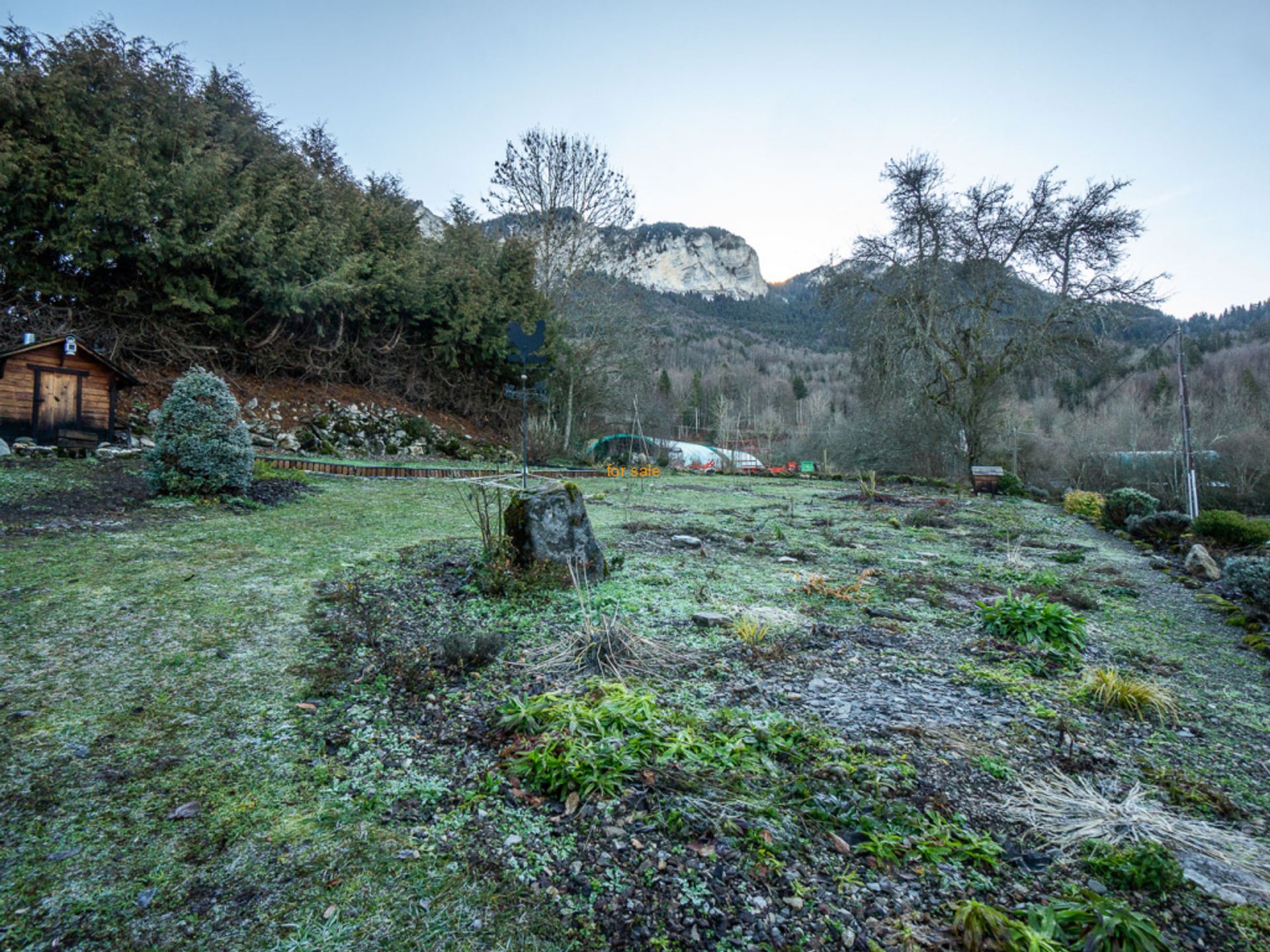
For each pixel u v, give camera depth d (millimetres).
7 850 1814
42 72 10070
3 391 8211
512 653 3510
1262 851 2047
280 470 9438
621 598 4656
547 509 5055
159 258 10633
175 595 4137
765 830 1999
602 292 21141
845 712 2961
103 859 1800
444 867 1830
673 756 2367
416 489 9625
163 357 11406
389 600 4328
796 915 1678
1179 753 2762
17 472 7207
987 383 18844
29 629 3441
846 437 24094
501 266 18766
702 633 4023
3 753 2299
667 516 9141
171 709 2703
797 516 10094
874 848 1922
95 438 8812
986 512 11883
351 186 16234
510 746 2469
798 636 4047
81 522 5832
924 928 1639
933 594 5258
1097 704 3211
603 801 2115
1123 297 17094
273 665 3203
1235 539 8477
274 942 1538
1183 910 1768
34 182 9516
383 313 15375
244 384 12586
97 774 2211
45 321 9836
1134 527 9844
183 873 1762
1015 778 2430
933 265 19062
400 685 3053
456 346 16891
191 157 11188
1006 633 4207
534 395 7125
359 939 1560
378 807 2105
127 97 11094
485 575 4613
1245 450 22734
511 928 1615
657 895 1734
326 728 2621
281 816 2033
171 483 6969
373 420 14164
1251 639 4398
